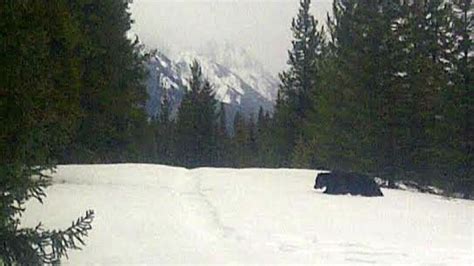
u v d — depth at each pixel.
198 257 19.50
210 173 51.41
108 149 59.94
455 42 71.00
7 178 15.86
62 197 31.17
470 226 30.52
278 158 112.50
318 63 103.69
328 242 23.62
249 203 34.31
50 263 16.23
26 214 25.11
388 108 70.12
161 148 142.50
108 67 55.12
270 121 133.12
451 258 21.33
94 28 52.47
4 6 17.77
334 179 42.25
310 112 98.06
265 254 20.62
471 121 67.88
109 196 32.94
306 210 32.72
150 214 27.16
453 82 68.69
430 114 69.94
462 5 71.44
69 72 35.31
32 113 16.84
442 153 68.19
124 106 58.88
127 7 61.44
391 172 70.88
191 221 26.80
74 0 47.16
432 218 32.91
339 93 79.62
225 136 155.75
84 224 19.69
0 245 15.71
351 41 80.81
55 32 32.16
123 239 21.61
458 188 69.19
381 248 22.83
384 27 71.75
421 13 74.62
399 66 71.00
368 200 39.66
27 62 17.64
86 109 53.16
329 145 79.38
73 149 53.38
